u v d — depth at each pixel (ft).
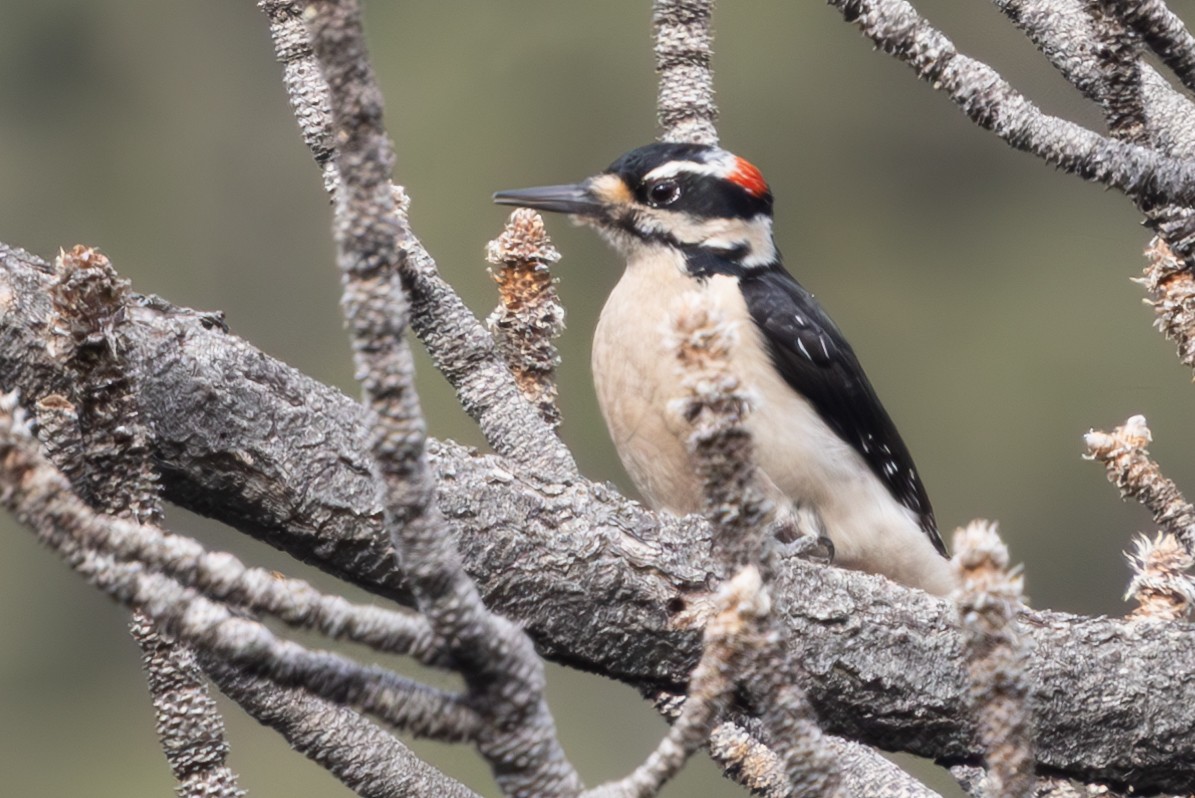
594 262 64.34
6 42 63.93
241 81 65.05
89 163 64.13
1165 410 65.57
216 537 53.67
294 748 20.04
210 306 63.10
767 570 13.66
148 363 21.09
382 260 12.45
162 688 18.93
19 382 20.15
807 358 33.17
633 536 22.63
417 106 67.67
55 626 60.08
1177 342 22.97
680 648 22.45
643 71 67.51
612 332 32.60
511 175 67.36
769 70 71.00
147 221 63.87
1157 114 25.57
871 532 32.48
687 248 33.99
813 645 22.65
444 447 22.63
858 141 70.59
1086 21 25.52
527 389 26.48
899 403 66.95
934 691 22.72
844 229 69.87
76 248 16.88
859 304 68.90
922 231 69.72
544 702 12.87
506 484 22.41
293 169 64.39
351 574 22.04
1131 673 22.88
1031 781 12.94
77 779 58.44
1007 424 65.98
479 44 67.92
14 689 59.41
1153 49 20.47
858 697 22.71
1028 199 69.67
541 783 12.75
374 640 12.53
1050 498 64.64
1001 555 13.16
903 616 22.93
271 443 21.45
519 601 22.17
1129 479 24.02
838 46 71.20
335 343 62.80
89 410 16.98
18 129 64.08
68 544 12.01
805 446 32.40
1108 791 23.43
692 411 13.61
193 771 18.95
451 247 66.03
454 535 21.93
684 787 48.78
